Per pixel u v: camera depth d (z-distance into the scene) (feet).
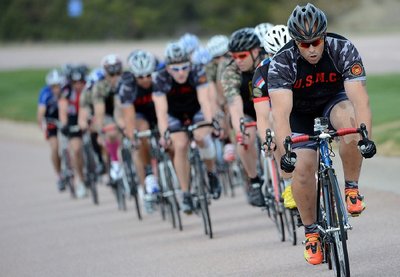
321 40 33.78
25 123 142.92
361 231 46.98
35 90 179.73
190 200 53.57
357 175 35.81
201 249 48.06
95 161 74.13
